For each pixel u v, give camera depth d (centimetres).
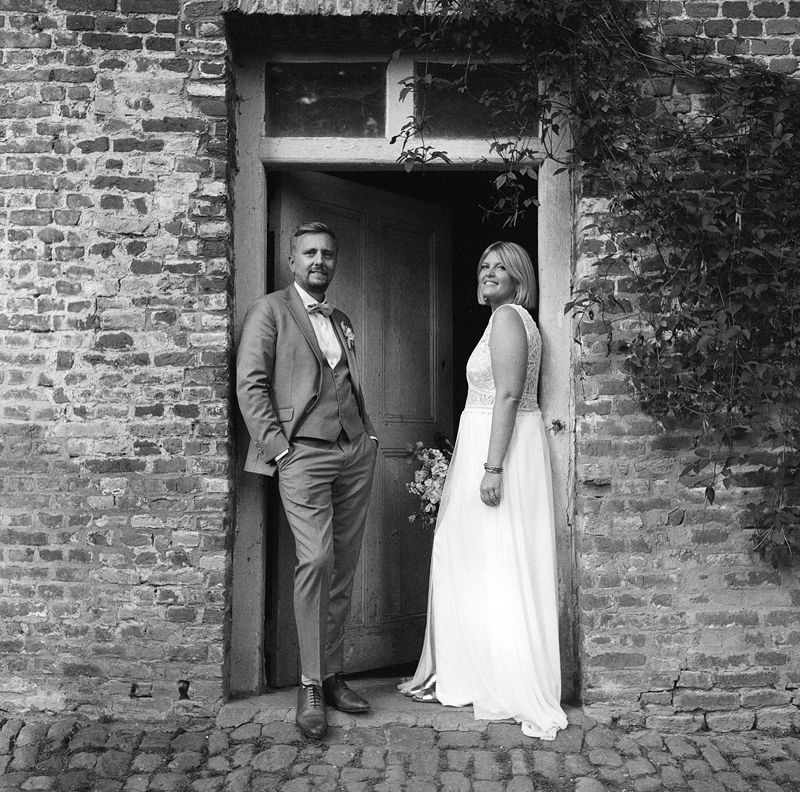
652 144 362
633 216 359
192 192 362
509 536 353
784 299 355
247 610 375
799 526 357
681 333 360
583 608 361
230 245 370
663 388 358
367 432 380
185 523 359
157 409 360
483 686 352
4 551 359
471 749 332
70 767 319
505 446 353
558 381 383
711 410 359
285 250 397
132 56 363
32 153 362
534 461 363
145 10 363
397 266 444
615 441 363
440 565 373
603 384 363
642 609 360
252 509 376
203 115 363
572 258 383
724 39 363
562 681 376
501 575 354
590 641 359
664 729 355
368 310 429
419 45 363
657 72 363
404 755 327
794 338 352
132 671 356
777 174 354
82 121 362
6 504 360
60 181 361
